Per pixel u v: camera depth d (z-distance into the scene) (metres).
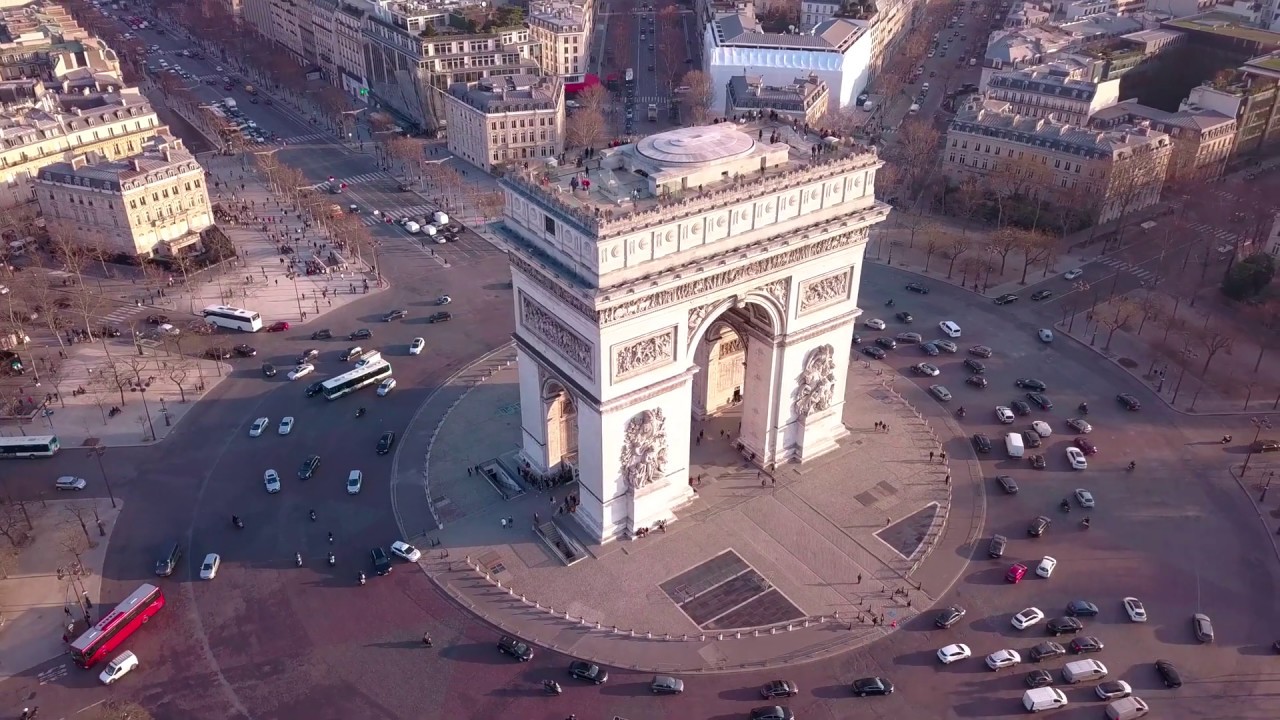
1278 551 195.12
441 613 180.12
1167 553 194.38
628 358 180.88
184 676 167.88
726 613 179.88
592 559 192.50
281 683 166.25
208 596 184.25
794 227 190.38
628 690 164.88
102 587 186.12
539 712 161.00
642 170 185.00
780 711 158.38
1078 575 188.62
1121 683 163.75
